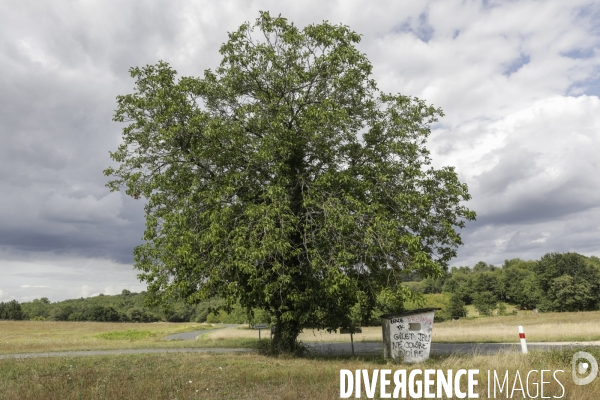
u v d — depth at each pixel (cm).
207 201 1709
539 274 9944
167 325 9469
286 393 919
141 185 2017
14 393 970
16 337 4950
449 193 1994
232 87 1986
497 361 1248
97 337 4925
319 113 1736
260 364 1418
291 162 1883
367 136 1981
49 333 6184
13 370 1313
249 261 1549
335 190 1775
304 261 1789
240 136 1752
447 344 2448
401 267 1692
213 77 1983
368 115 2038
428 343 1538
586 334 2812
